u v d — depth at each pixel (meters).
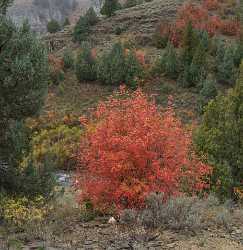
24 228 10.18
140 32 58.09
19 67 9.17
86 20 61.53
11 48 9.42
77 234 10.16
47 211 11.21
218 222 11.42
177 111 37.16
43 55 9.83
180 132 11.66
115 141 10.85
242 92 16.56
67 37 62.88
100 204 11.41
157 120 11.45
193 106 37.75
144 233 10.14
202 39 47.31
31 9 163.00
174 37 51.25
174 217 10.92
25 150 10.27
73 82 42.62
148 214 10.86
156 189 10.95
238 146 15.93
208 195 15.20
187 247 9.59
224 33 55.62
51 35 65.12
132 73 40.97
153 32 57.22
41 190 10.39
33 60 9.58
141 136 11.07
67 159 26.59
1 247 8.84
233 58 43.31
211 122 16.89
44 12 165.88
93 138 11.30
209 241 10.02
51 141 30.61
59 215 11.45
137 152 10.77
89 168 11.32
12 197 10.10
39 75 9.66
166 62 42.75
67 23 83.56
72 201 13.91
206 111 17.14
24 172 10.39
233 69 41.53
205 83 37.16
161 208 10.97
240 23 56.50
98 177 11.33
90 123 12.35
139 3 76.56
